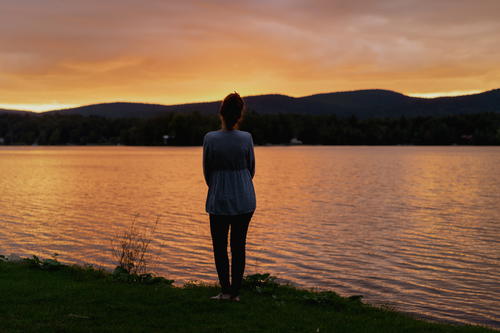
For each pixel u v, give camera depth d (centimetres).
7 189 2873
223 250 531
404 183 3259
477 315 743
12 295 569
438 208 2006
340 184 3188
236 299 553
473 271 1014
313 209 1977
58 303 539
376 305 782
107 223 1631
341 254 1162
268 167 5288
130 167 5375
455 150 12431
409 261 1099
